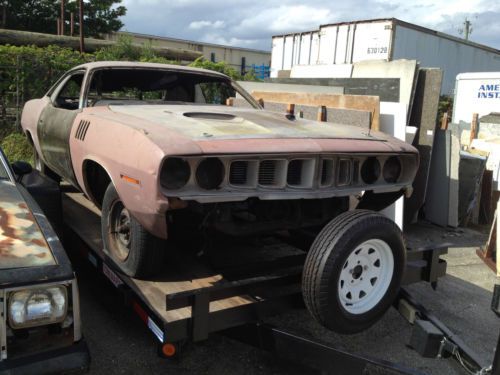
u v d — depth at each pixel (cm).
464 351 255
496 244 482
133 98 443
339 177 304
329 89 732
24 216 234
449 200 648
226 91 470
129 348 305
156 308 262
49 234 225
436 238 616
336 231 266
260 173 274
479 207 713
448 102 1406
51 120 421
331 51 1455
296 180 289
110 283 341
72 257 401
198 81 454
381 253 290
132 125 283
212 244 326
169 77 433
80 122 350
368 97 566
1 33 1443
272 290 313
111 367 285
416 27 1366
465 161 673
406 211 636
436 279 350
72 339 205
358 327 283
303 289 269
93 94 400
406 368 251
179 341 253
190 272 316
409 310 309
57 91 454
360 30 1368
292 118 358
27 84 924
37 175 396
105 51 1330
